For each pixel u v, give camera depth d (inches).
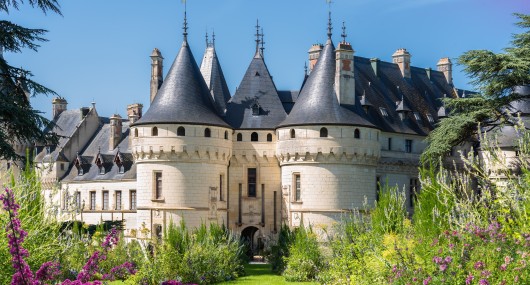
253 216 2271.2
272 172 2281.0
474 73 1814.7
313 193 2127.2
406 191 2517.2
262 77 2400.3
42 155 3174.2
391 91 2652.6
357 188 2145.7
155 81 2556.6
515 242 741.3
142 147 2156.7
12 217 709.9
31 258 869.2
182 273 1441.9
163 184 2135.8
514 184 871.7
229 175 2285.9
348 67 2194.9
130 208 2805.1
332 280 1212.5
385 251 977.5
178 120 2130.9
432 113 2751.0
